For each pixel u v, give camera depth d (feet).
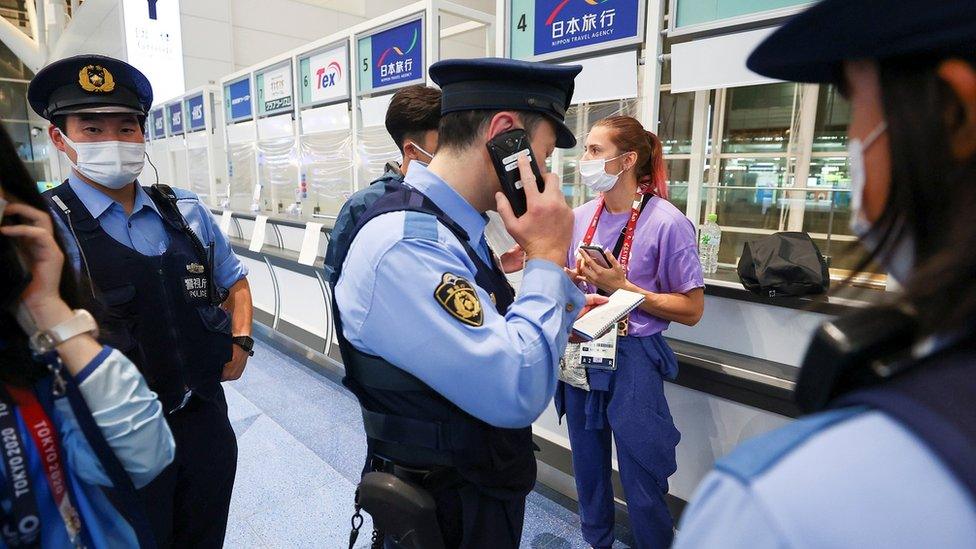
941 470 0.71
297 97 13.15
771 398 5.21
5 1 45.06
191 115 19.22
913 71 0.86
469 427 2.73
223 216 15.85
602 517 5.78
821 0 0.87
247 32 26.86
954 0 0.72
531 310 2.55
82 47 33.58
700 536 0.90
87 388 2.32
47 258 2.24
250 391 11.08
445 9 9.08
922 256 0.91
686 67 5.74
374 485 2.88
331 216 13.46
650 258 4.99
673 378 5.39
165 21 24.25
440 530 2.84
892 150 0.90
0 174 2.14
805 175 8.07
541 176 2.67
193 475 4.53
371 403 2.90
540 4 7.11
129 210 4.37
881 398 0.82
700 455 6.00
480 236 3.02
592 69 6.64
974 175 0.83
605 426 5.59
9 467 2.08
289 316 13.70
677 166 8.45
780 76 1.16
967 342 0.84
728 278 6.15
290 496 7.44
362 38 10.62
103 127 4.14
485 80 2.62
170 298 4.28
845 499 0.76
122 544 2.50
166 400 4.22
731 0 5.31
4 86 43.75
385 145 10.60
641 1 6.01
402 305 2.39
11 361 2.10
